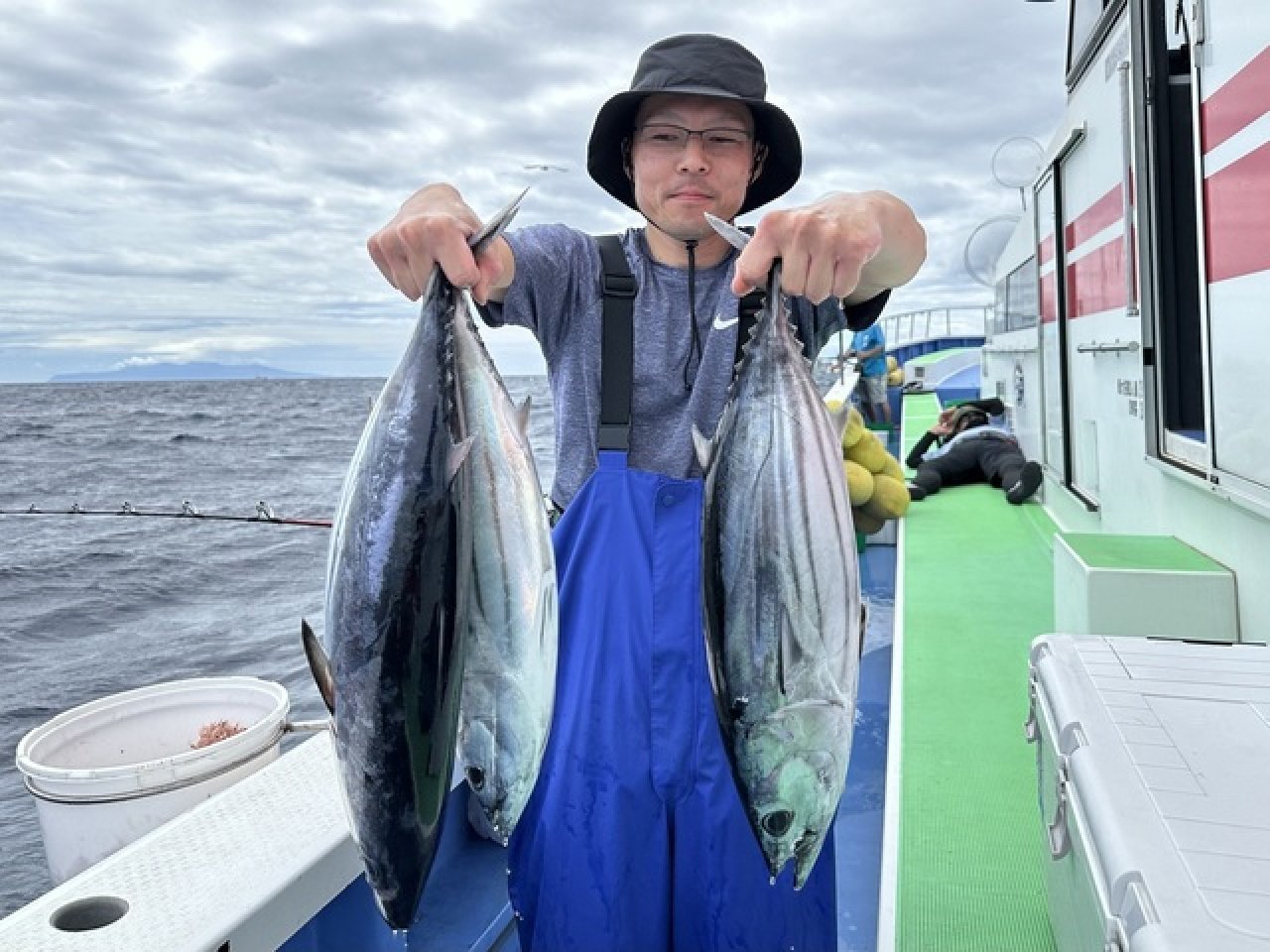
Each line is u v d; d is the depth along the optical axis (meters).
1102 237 4.38
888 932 2.06
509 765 1.26
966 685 3.46
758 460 1.35
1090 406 4.88
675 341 1.76
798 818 1.33
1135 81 3.39
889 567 6.23
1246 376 2.57
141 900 1.74
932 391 13.52
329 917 2.04
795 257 1.27
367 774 1.18
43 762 2.60
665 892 1.68
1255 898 1.06
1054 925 1.87
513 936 2.50
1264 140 2.41
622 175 1.91
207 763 2.47
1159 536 3.43
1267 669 1.78
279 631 6.77
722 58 1.63
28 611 7.44
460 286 1.28
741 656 1.35
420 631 1.17
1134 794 1.30
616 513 1.70
